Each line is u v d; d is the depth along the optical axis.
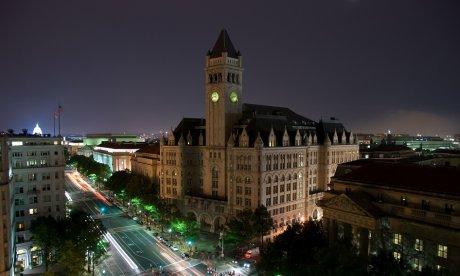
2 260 87.88
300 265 78.75
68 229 99.25
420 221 78.44
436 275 67.00
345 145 174.75
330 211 93.69
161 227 146.12
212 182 153.12
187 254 116.81
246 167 133.75
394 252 82.62
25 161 118.44
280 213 139.25
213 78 150.50
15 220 114.06
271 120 149.50
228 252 120.31
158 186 190.75
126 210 181.25
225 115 146.62
